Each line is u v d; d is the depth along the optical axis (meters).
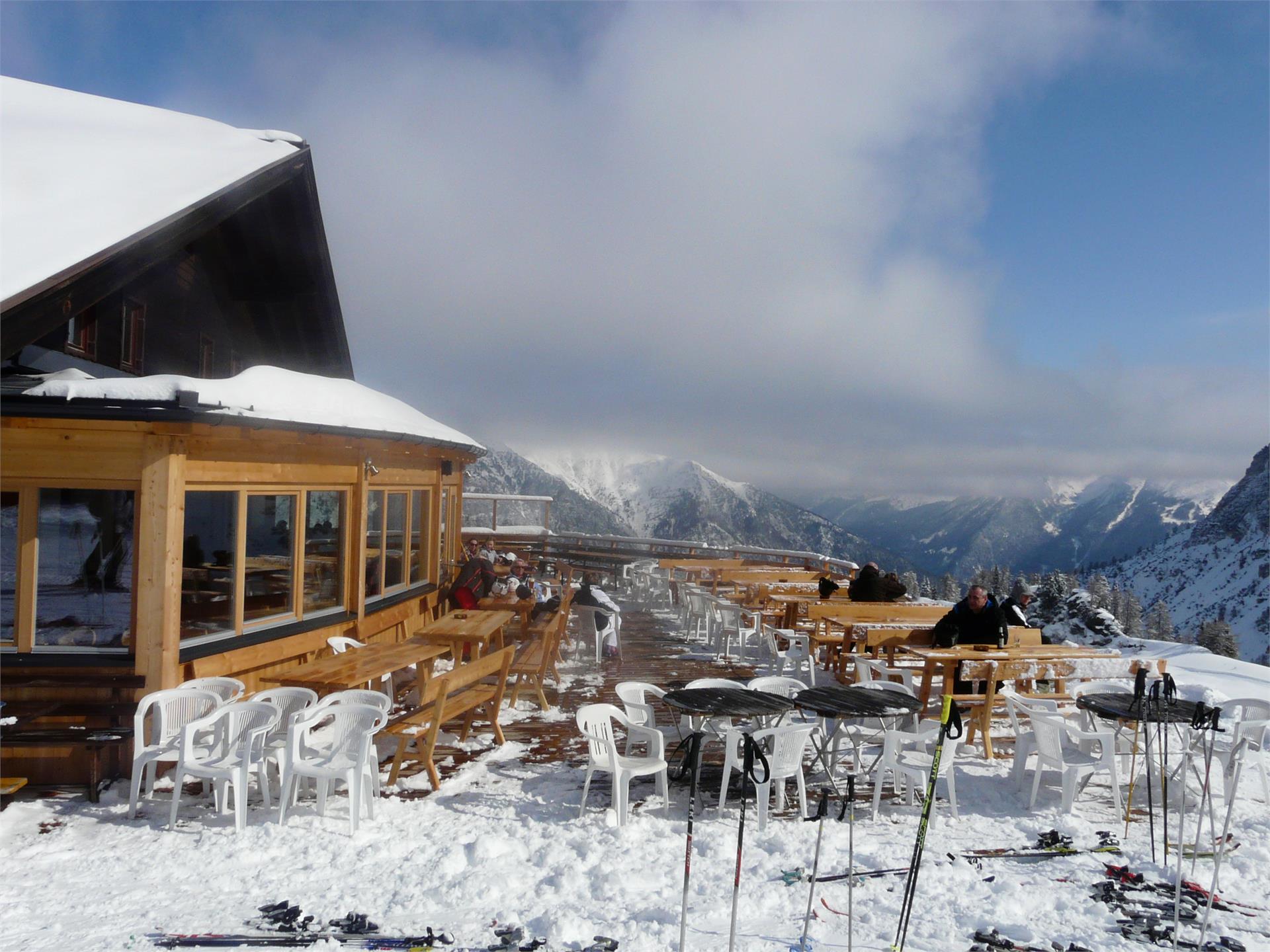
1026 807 5.96
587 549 25.03
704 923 4.07
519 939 3.93
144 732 6.30
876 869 4.77
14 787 5.70
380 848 5.03
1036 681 8.69
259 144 10.88
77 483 6.46
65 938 3.92
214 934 3.97
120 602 6.52
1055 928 4.09
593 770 5.61
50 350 8.05
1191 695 8.66
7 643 6.49
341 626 8.94
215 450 7.04
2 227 6.74
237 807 5.34
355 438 8.59
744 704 5.79
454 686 6.41
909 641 9.06
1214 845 4.33
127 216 7.38
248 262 12.05
